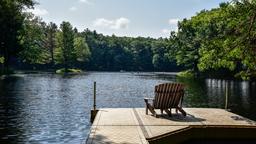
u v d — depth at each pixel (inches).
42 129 561.9
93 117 588.1
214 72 2768.2
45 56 4256.9
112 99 1051.3
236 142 449.1
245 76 639.1
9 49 2506.2
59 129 563.2
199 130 444.1
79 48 4889.3
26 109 781.3
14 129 559.5
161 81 2203.5
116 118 504.4
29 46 3412.9
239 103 949.8
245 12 598.9
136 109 590.9
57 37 4421.8
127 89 1485.0
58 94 1168.2
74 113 732.7
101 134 405.4
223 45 637.3
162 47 5797.2
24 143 473.7
